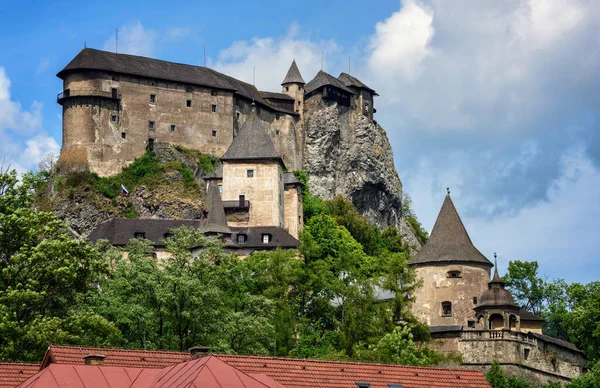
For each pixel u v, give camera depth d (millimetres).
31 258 107750
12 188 118250
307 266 152875
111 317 111312
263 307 130625
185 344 111688
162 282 114750
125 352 81062
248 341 117125
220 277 127688
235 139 195375
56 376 75812
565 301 177375
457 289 144250
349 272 174375
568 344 143875
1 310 102500
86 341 104125
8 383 79000
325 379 80562
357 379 81688
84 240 115062
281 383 78812
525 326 143125
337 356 124000
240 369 78938
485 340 134000
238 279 140875
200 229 182500
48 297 109750
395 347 127188
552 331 169375
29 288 105938
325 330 144250
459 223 149375
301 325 138625
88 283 114875
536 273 180125
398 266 145125
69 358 79500
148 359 81000
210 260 138000
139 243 138000
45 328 100312
